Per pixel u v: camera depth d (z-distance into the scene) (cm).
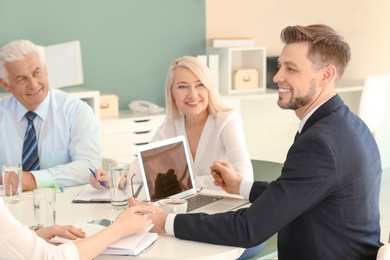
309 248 219
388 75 582
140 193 291
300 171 210
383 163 683
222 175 275
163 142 284
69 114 352
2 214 189
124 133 516
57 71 509
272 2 638
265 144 659
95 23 547
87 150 345
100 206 270
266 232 212
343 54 220
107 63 558
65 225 231
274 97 618
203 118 334
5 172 276
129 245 208
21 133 348
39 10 521
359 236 215
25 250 192
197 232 219
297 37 221
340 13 681
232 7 616
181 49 591
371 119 583
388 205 559
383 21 709
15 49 334
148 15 570
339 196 212
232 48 584
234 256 215
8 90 343
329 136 210
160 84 586
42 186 311
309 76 220
